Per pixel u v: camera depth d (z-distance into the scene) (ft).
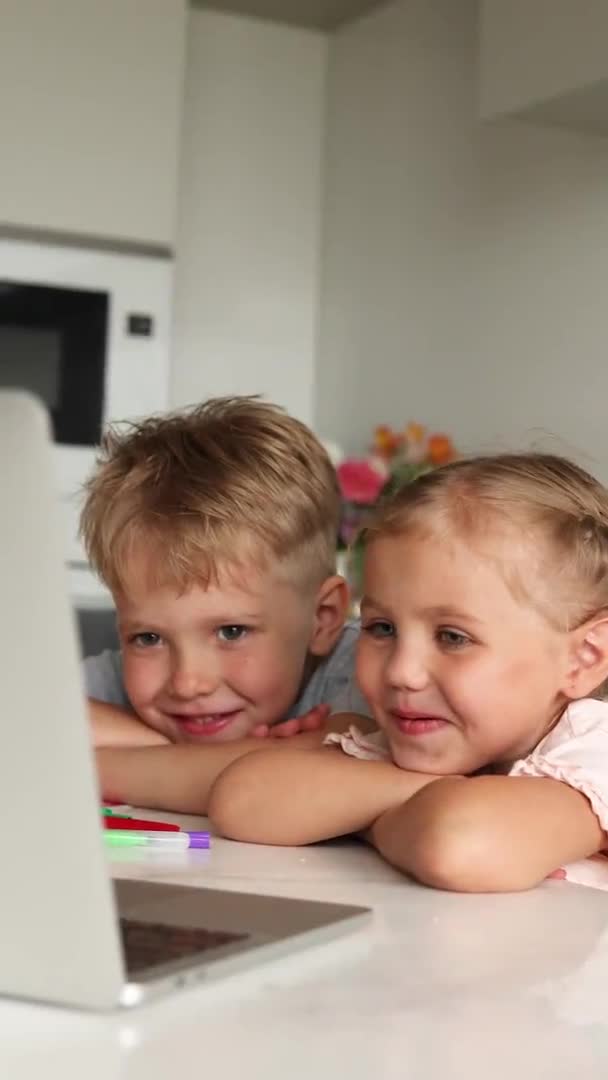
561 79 7.12
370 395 10.50
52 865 1.64
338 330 11.02
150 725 4.31
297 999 1.79
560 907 2.46
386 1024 1.69
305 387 11.37
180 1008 1.73
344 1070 1.52
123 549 4.12
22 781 1.61
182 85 9.71
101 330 9.43
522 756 3.24
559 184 8.39
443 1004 1.78
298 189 11.31
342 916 2.18
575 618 3.18
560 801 2.81
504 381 8.87
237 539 4.06
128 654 4.26
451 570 3.10
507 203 8.88
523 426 8.66
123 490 4.17
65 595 1.53
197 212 11.00
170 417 4.65
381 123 10.44
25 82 9.29
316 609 4.50
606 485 7.84
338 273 11.05
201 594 4.08
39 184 9.33
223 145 11.08
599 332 7.98
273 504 4.16
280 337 11.28
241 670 4.19
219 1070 1.51
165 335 9.62
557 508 3.19
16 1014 1.69
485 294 9.10
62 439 9.29
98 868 1.62
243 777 3.16
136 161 9.58
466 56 9.32
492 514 3.13
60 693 1.56
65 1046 1.58
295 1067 1.53
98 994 1.68
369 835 3.05
